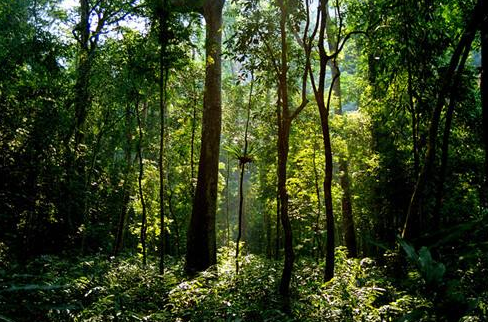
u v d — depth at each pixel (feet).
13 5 59.77
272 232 88.94
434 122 22.91
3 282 16.49
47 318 18.15
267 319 19.51
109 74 44.01
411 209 23.90
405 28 28.58
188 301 23.86
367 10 31.50
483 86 16.72
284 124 24.62
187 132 64.18
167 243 86.63
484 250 7.09
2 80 40.57
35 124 40.40
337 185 54.08
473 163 43.27
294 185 54.54
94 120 58.85
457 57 20.85
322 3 24.52
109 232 67.62
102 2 57.57
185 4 36.11
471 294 12.78
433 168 41.60
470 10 29.60
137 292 26.18
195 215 42.63
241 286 26.20
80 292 24.68
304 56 30.37
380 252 47.32
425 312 6.45
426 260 6.44
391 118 42.29
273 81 28.37
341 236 81.05
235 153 41.98
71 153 47.62
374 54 33.17
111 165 74.74
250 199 111.65
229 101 65.46
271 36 26.66
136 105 41.19
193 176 68.18
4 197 39.81
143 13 36.63
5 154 38.91
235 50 26.00
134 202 62.13
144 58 37.17
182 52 36.09
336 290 22.02
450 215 43.83
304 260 42.80
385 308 18.03
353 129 58.75
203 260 41.42
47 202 44.14
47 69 44.27
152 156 77.15
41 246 51.11
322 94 25.18
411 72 30.86
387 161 48.39
